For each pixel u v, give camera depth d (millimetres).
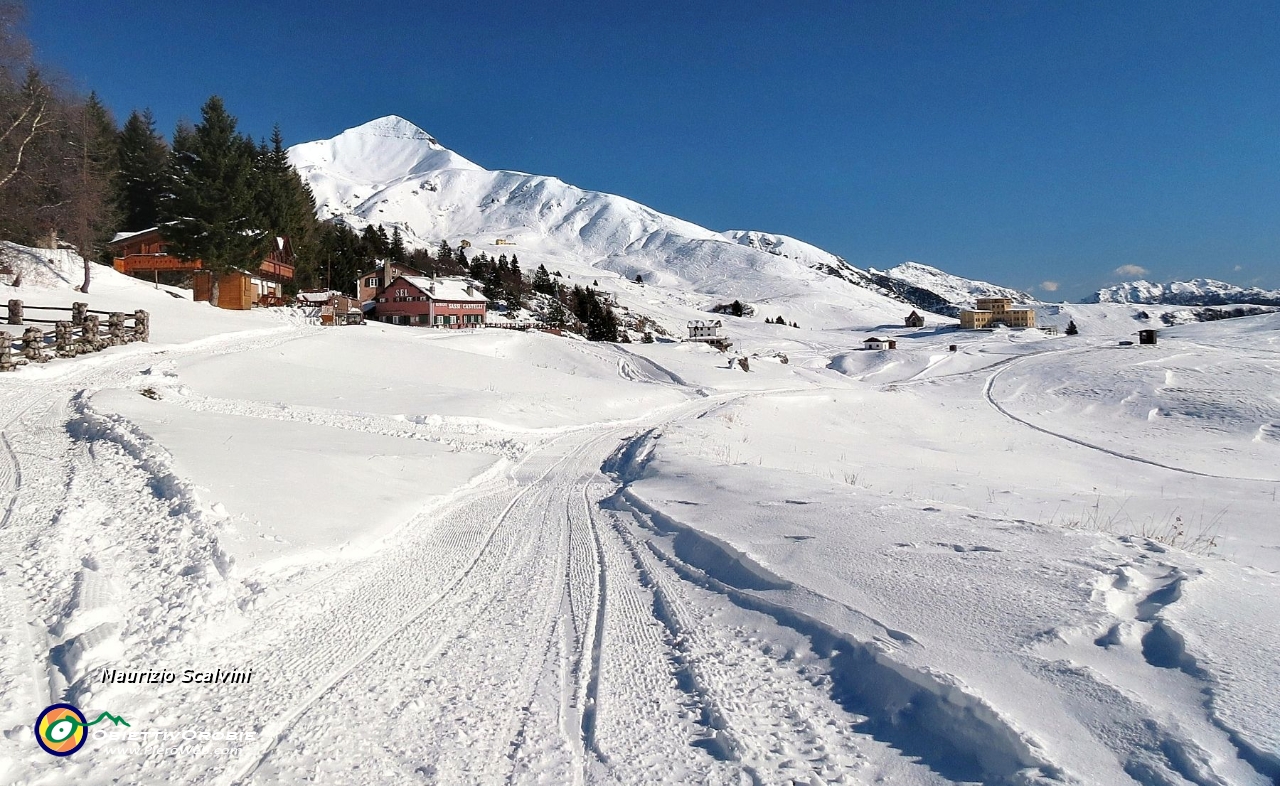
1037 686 3855
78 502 7539
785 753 3645
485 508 10867
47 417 13781
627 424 28516
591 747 3750
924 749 3633
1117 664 4074
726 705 4188
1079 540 6738
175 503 7594
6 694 3859
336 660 4770
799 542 7195
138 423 12609
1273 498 17203
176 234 48906
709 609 6000
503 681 4543
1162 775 3035
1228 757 3107
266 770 3396
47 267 40625
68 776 3258
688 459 15656
